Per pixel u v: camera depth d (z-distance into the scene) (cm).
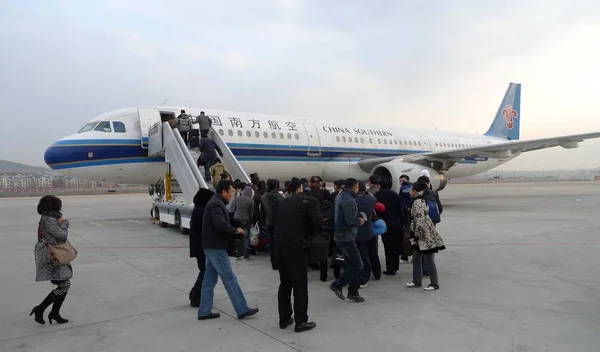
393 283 663
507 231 1156
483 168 2756
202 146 1190
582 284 619
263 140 1675
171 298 584
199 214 529
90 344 421
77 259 866
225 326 471
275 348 406
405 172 1677
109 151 1398
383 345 407
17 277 727
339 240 556
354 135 2017
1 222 1708
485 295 573
